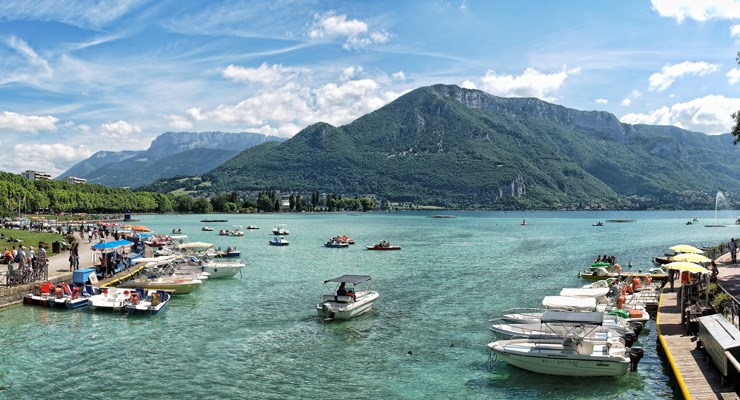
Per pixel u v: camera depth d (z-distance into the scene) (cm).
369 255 9694
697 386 2714
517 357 3275
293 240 13662
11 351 3594
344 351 3653
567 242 12950
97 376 3161
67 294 4978
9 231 11000
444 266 7981
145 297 4916
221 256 9062
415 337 3984
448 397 2923
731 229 19850
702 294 4109
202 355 3553
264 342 3850
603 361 3120
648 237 14975
